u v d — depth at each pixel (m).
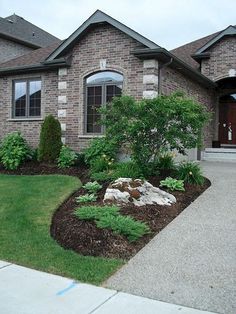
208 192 9.23
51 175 11.29
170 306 4.30
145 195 8.07
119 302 4.39
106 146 11.48
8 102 16.16
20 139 13.99
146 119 9.17
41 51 18.33
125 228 6.25
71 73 14.10
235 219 7.28
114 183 8.34
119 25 12.66
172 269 5.30
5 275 5.13
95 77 13.75
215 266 5.33
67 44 13.73
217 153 16.31
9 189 9.52
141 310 4.20
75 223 6.72
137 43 12.66
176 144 9.40
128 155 11.69
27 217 7.42
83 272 5.21
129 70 12.77
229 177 11.03
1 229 6.86
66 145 13.52
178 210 7.84
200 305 4.33
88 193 8.78
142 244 6.19
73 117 14.06
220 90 18.34
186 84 14.74
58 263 5.50
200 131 9.52
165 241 6.30
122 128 9.51
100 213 6.85
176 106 9.08
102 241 6.07
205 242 6.19
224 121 18.77
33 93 15.69
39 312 4.14
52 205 8.10
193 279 4.99
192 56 17.09
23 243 6.24
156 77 12.34
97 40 13.48
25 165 13.12
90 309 4.22
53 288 4.75
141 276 5.12
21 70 15.40
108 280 5.02
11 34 23.72
